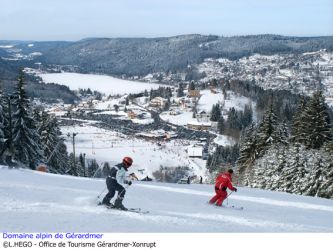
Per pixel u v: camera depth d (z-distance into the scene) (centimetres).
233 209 1609
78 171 6391
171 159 15775
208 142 18288
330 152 4306
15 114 4322
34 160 4444
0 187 1520
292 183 4300
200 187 2684
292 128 5856
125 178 1235
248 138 5819
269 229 1157
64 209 1166
